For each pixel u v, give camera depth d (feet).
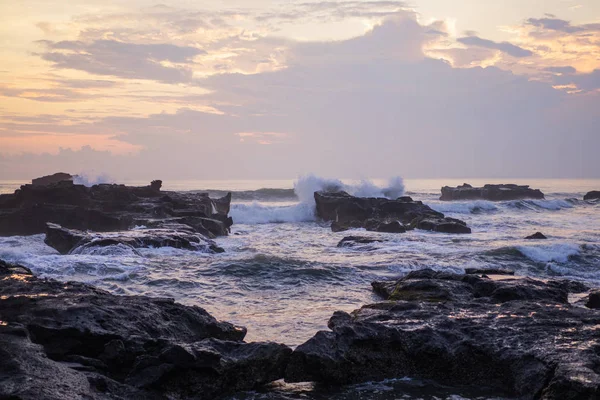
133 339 29.68
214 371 28.02
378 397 29.07
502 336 32.27
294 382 30.86
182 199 131.44
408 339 32.30
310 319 43.65
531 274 67.41
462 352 31.50
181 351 27.71
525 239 96.99
